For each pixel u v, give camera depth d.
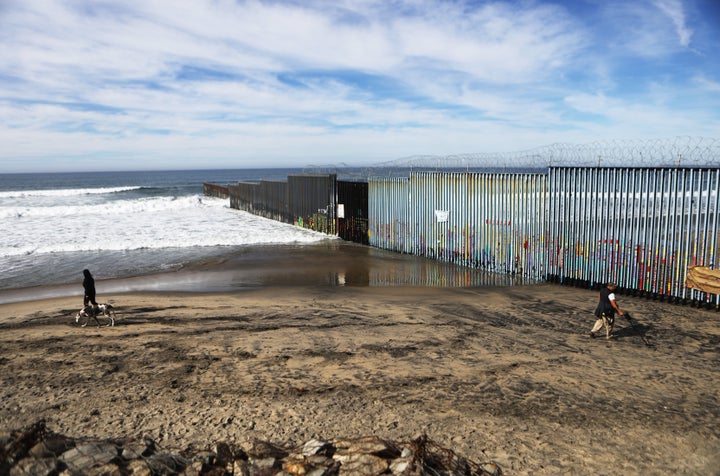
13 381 8.39
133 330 11.54
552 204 16.22
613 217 14.61
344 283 17.28
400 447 5.64
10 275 19.02
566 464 5.84
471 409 7.35
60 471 4.64
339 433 6.59
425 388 8.15
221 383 8.36
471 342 10.58
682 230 13.11
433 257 21.45
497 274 18.25
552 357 9.61
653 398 7.70
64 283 17.69
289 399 7.71
